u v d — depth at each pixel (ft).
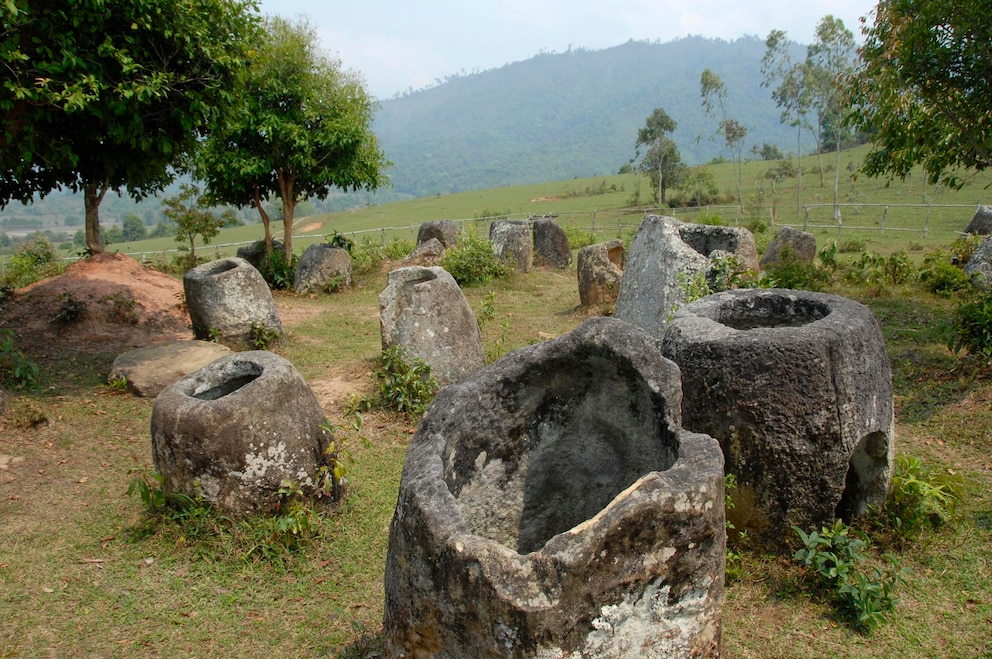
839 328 13.35
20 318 30.63
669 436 9.66
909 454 17.70
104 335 30.71
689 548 7.84
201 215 53.06
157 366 24.73
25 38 23.26
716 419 13.48
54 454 19.17
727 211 107.55
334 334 33.76
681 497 7.69
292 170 47.96
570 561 7.18
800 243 44.73
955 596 12.51
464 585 7.48
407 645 8.23
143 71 25.34
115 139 26.11
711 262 25.86
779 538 13.44
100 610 12.78
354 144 46.93
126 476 18.12
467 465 10.57
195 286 30.32
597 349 10.49
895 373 22.82
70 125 27.50
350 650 11.72
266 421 15.06
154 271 38.19
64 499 16.88
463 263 46.47
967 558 13.46
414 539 8.07
